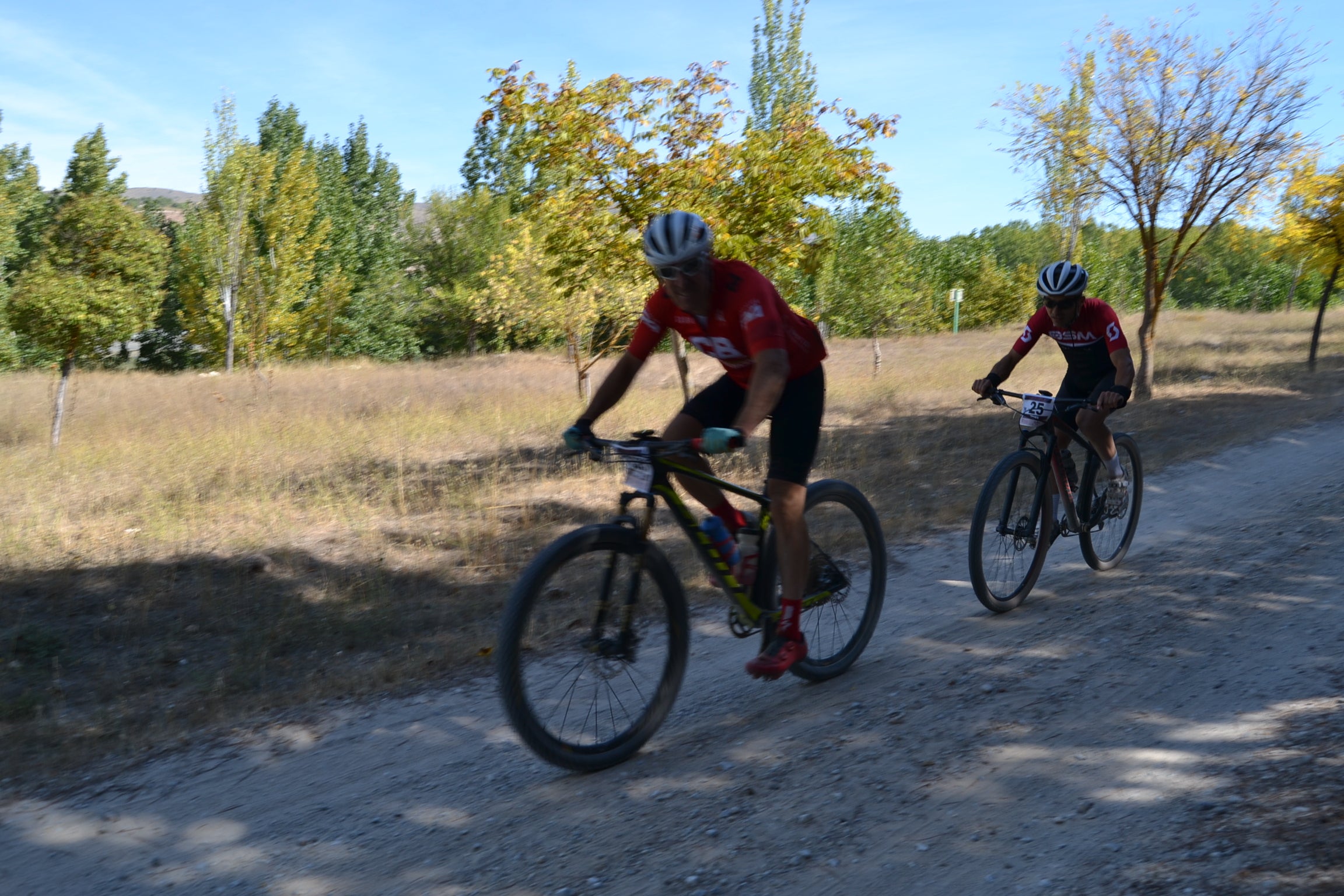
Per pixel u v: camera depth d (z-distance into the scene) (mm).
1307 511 6105
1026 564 4703
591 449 3395
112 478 9195
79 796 3207
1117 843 2471
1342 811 2447
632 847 2686
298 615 5180
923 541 6125
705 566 3639
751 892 2418
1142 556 5430
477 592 5570
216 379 20172
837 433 10883
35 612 5355
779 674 3471
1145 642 3984
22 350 27328
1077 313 4766
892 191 10453
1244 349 19828
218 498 8195
